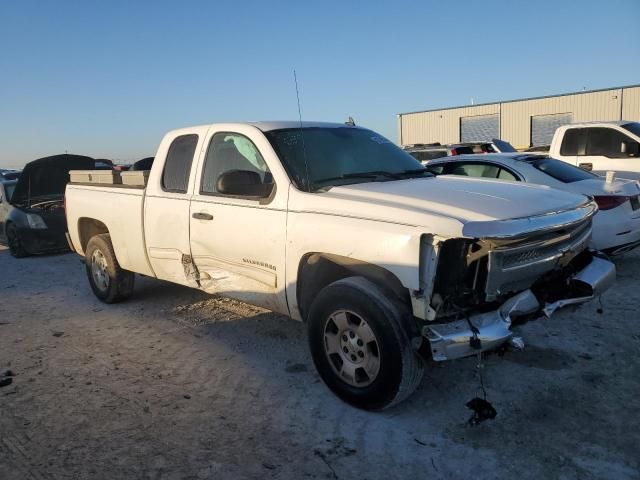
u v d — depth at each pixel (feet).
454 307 11.65
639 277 22.66
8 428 12.53
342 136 16.80
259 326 18.85
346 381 12.98
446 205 11.98
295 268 13.78
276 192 14.42
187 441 11.82
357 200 12.91
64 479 10.61
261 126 15.93
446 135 139.23
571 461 10.61
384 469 10.62
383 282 12.30
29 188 37.04
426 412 12.66
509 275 11.68
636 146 32.35
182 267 17.57
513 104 126.93
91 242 22.20
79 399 13.88
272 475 10.56
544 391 13.39
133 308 21.71
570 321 17.76
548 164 25.72
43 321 20.65
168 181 18.13
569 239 13.20
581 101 117.19
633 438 11.29
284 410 13.02
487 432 11.75
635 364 14.62
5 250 41.83
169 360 16.28
